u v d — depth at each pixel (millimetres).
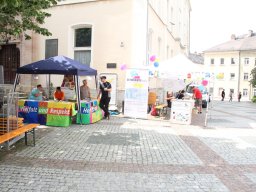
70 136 9156
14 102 7543
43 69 11188
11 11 8852
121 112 15430
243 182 5555
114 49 16000
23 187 5027
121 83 15859
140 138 9258
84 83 13812
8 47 18828
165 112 16703
